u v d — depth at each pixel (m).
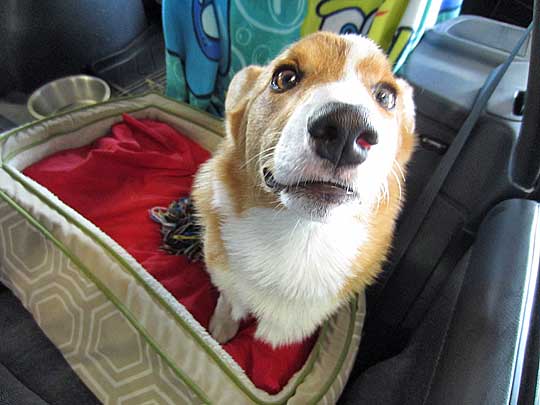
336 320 0.39
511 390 0.21
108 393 0.33
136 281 0.36
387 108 0.29
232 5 0.51
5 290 0.43
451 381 0.25
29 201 0.41
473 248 0.33
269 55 0.52
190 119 0.58
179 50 0.58
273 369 0.38
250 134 0.31
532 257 0.28
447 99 0.36
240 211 0.34
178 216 0.50
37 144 0.51
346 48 0.28
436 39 0.44
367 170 0.23
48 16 0.64
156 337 0.33
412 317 0.42
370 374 0.38
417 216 0.38
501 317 0.25
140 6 0.77
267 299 0.36
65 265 0.37
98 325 0.35
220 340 0.41
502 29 0.44
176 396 0.31
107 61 0.75
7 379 0.34
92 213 0.50
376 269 0.38
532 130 0.25
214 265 0.38
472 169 0.35
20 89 0.71
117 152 0.53
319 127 0.22
